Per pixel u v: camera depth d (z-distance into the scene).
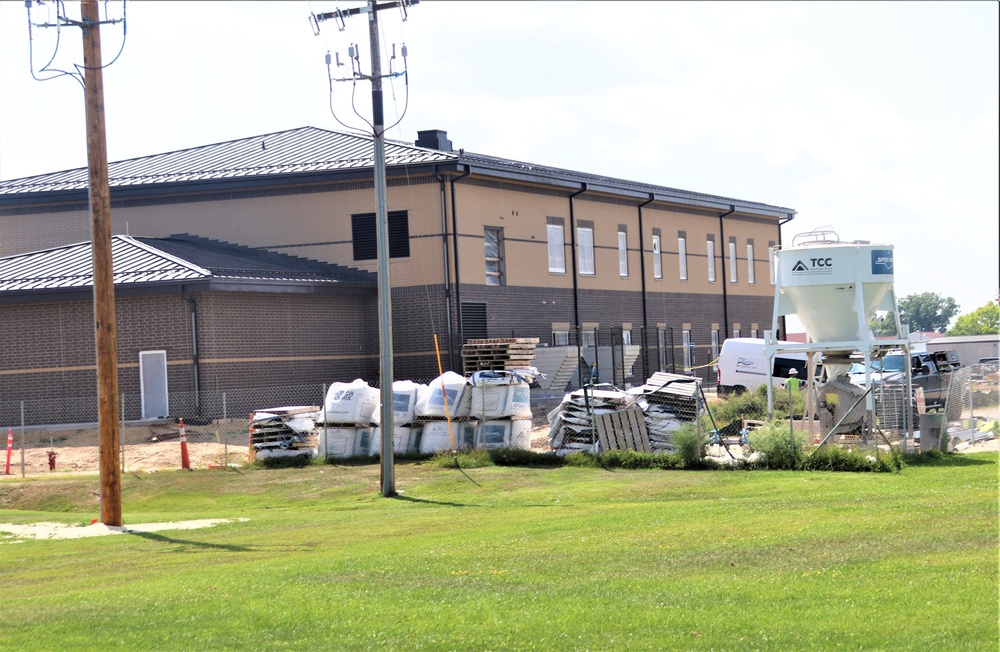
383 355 24.66
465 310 41.78
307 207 43.00
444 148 49.03
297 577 13.21
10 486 26.88
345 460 29.17
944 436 26.12
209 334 36.12
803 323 28.08
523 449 28.88
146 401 36.53
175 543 18.09
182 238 44.66
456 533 17.28
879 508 16.61
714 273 59.66
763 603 10.51
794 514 16.73
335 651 9.70
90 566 15.91
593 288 49.38
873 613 9.85
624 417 27.80
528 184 45.53
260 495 25.44
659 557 13.40
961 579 10.84
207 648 10.00
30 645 10.38
